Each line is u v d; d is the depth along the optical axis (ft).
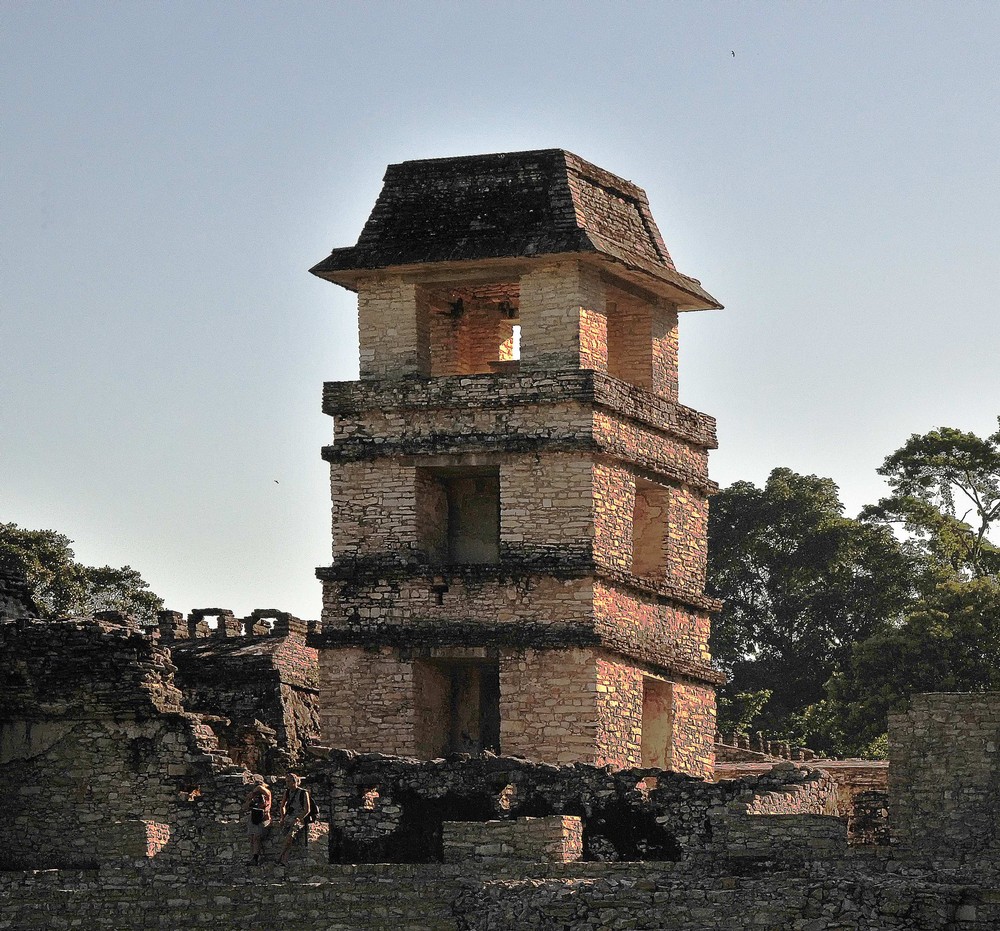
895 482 381.40
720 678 267.39
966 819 220.02
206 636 287.48
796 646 378.53
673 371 269.44
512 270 257.75
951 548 374.22
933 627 333.42
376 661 255.50
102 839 236.22
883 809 229.04
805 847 213.46
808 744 344.49
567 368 254.88
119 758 238.48
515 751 250.57
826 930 189.98
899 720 222.89
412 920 204.23
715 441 270.46
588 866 213.25
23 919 211.61
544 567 252.62
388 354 260.42
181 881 221.25
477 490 263.49
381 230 261.44
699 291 268.62
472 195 260.62
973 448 377.50
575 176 261.44
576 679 250.16
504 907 199.93
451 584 255.09
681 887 197.36
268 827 230.07
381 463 258.37
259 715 276.00
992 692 223.51
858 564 378.94
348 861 232.73
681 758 261.65
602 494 254.88
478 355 269.44
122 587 348.38
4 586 249.96
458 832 218.59
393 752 254.06
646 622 259.60
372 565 256.73
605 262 257.14
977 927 188.65
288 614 286.05
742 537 383.45
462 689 261.85
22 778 239.50
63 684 239.91
